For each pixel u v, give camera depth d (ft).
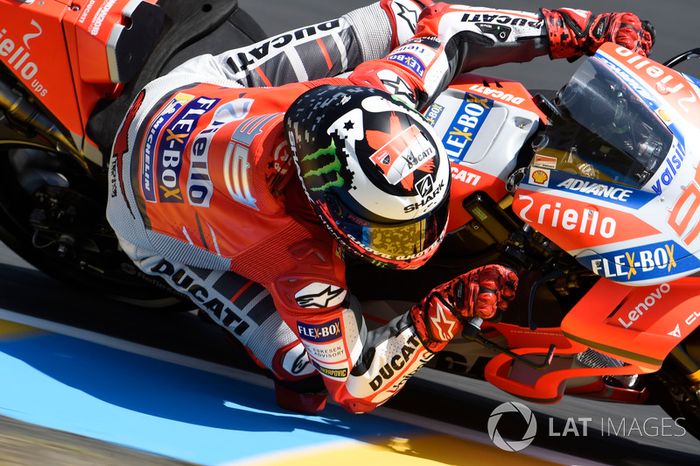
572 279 42.32
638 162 39.83
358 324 41.45
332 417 46.65
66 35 47.52
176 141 41.96
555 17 46.75
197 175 41.09
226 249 41.91
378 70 42.29
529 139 43.96
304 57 46.93
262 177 38.65
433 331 40.83
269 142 38.75
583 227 39.70
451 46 44.93
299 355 44.73
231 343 50.26
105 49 46.73
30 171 54.70
